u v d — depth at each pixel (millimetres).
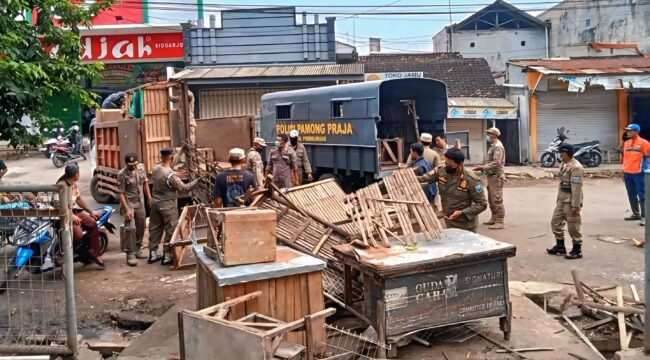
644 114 22031
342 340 5230
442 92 13023
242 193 8203
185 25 23250
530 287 6953
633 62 22469
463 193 6492
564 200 8547
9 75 6191
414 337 5305
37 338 5254
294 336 4520
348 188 13484
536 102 21938
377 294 4824
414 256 4902
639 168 11062
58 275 7449
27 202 5055
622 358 4832
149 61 25203
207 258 4906
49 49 7605
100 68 7734
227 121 13031
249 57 23422
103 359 5344
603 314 6152
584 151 20500
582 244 9453
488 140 22469
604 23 30297
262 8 23219
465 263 4961
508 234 10344
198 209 8727
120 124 11898
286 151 11414
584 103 22016
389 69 24781
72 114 23906
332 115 13336
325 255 6102
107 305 6773
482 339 5426
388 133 13672
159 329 5668
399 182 6078
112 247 9711
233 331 3744
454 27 33031
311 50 23375
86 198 14672
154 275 7984
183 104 11641
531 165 21781
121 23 24891
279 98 15758
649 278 4840
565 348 5234
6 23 6598
